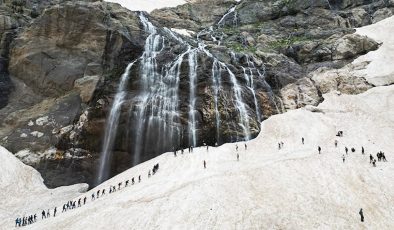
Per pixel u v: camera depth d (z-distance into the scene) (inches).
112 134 2635.3
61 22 3176.7
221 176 1856.5
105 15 3211.1
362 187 1793.8
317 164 1963.6
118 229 1619.1
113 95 2768.2
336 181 1824.6
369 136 2421.3
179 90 2792.8
